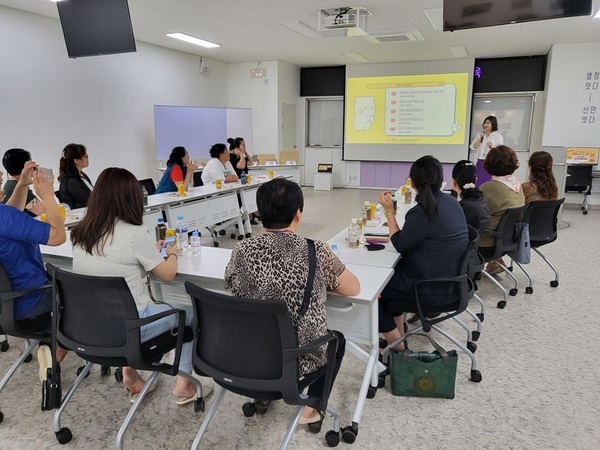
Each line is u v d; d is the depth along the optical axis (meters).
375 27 6.21
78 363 2.60
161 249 2.38
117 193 1.83
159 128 7.45
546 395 2.25
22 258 2.02
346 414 2.11
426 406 2.18
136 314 1.71
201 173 6.36
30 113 5.53
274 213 1.55
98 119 6.53
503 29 6.38
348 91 9.73
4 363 2.59
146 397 2.26
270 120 9.48
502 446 1.89
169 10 5.39
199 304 1.55
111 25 3.79
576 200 8.00
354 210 7.48
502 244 3.38
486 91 8.92
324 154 10.46
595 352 2.69
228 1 5.02
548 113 7.75
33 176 2.11
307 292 1.50
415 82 9.19
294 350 1.41
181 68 8.19
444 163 9.30
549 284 3.90
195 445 1.75
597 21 5.91
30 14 5.42
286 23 5.97
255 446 1.91
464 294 2.26
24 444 1.93
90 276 1.64
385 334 2.59
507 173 3.37
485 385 2.35
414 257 2.29
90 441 1.95
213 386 2.36
